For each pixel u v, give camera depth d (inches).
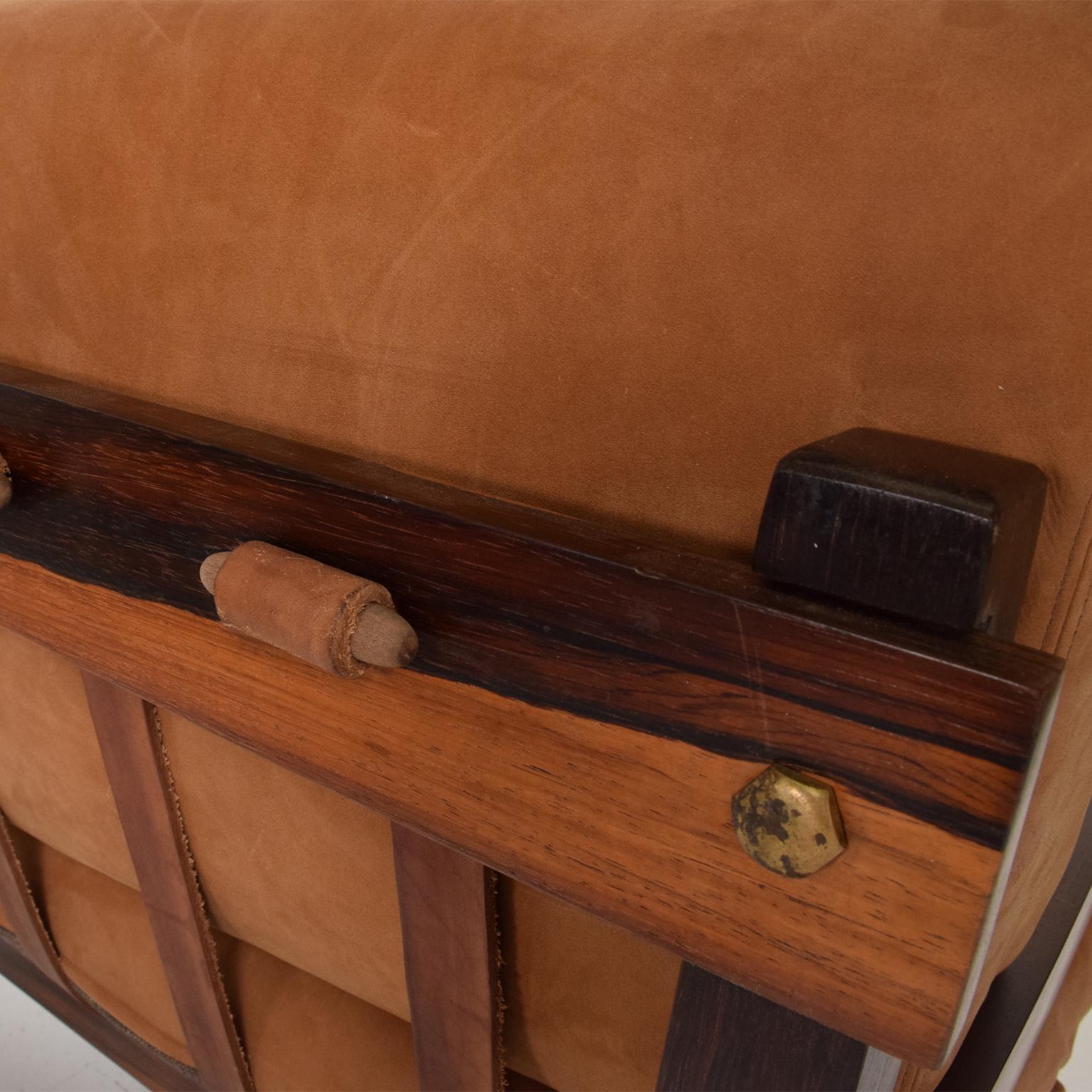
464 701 13.2
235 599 13.5
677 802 11.8
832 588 10.5
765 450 12.1
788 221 11.2
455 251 13.5
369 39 13.7
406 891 17.3
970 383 10.8
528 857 13.5
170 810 21.4
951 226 10.4
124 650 17.2
